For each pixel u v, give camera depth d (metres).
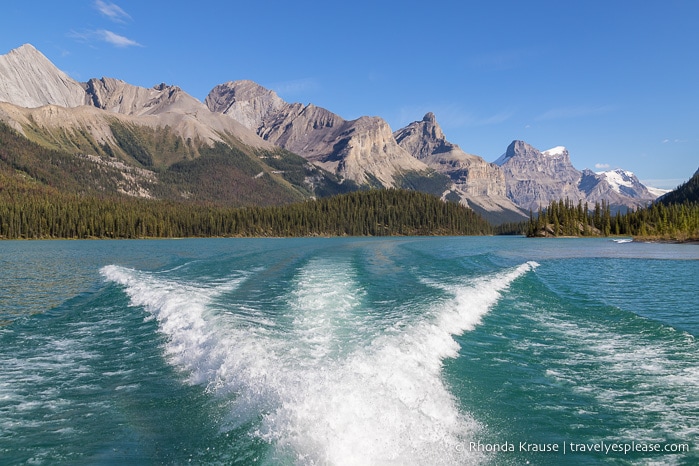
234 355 13.18
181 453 8.44
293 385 10.50
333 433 8.55
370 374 11.38
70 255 70.44
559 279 36.16
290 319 18.95
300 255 63.78
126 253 75.00
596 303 24.28
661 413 10.40
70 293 29.73
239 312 20.19
